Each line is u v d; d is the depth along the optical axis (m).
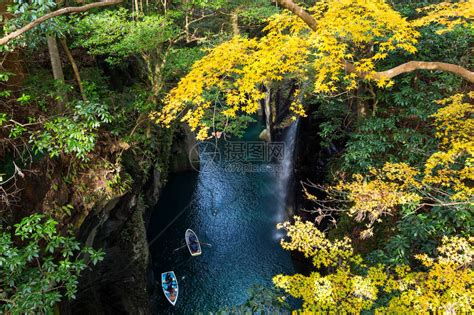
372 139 7.11
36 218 3.97
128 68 10.59
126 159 7.95
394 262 5.57
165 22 7.33
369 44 6.88
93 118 4.96
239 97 4.61
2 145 5.09
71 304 6.66
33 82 6.26
